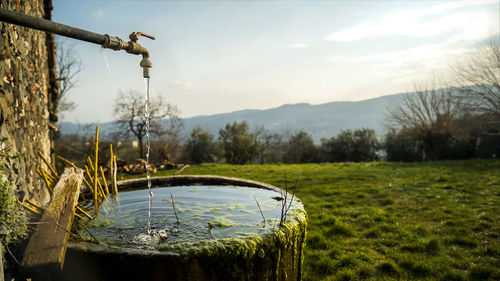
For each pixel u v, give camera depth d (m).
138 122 24.28
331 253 4.41
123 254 1.79
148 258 1.78
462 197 7.60
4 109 2.49
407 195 7.98
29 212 2.24
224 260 1.90
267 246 2.10
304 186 9.48
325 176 11.29
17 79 3.02
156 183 4.17
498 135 23.75
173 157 28.16
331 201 7.57
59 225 1.93
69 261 1.85
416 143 30.30
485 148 24.34
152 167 13.59
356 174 11.70
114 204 3.18
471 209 6.45
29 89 3.59
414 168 13.56
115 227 2.47
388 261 4.04
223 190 3.79
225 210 2.92
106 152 13.70
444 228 5.31
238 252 1.93
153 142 25.64
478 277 3.66
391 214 6.27
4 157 2.23
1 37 2.58
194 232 2.31
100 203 3.21
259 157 42.75
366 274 3.83
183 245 1.94
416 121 25.66
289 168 14.32
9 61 2.77
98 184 3.40
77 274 1.84
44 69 4.95
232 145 39.91
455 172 11.76
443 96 24.19
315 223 5.67
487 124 23.66
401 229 5.29
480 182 9.38
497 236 4.91
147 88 2.55
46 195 3.60
